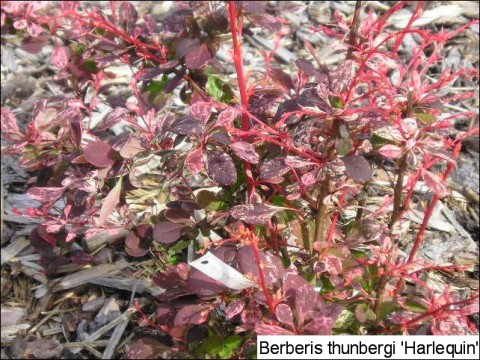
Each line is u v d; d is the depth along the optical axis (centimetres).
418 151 21
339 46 23
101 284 33
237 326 25
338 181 28
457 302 22
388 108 23
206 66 30
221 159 25
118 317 31
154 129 28
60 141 30
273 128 26
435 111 24
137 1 52
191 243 31
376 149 22
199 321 23
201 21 30
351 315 25
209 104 24
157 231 27
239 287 23
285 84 29
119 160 27
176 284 25
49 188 28
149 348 24
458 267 24
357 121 23
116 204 27
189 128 24
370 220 25
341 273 24
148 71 30
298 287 23
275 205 26
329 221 27
